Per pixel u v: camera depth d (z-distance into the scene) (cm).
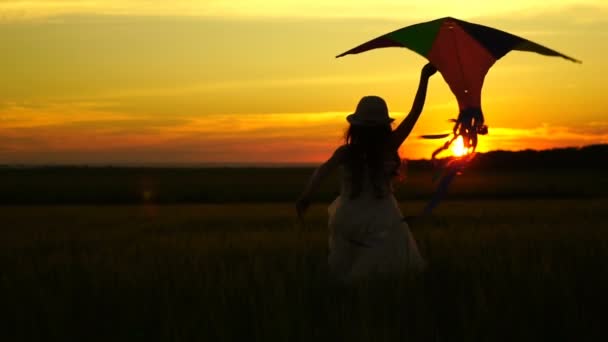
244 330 432
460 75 520
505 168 9038
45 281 589
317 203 4078
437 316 452
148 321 452
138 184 6456
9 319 466
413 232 1218
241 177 9488
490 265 595
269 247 955
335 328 423
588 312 450
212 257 812
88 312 475
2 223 2261
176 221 2219
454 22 540
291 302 473
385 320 429
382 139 596
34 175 10188
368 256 598
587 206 2938
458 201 3791
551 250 744
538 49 499
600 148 9412
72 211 3186
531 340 413
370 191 605
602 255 653
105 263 715
